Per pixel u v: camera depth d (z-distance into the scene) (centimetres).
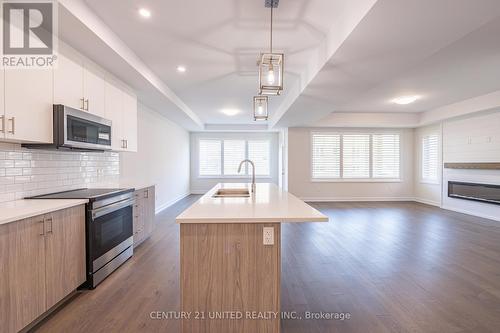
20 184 237
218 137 938
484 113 559
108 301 227
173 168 727
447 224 507
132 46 298
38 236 188
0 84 183
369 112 711
